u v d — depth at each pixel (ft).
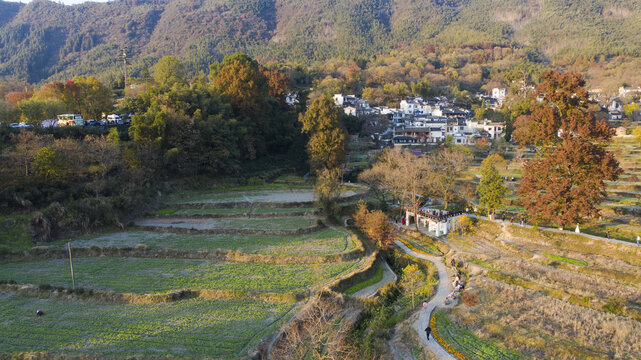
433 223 242.58
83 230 222.48
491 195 235.40
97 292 156.46
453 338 130.93
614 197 273.95
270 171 360.28
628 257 183.73
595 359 115.14
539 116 217.36
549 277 176.14
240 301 156.97
